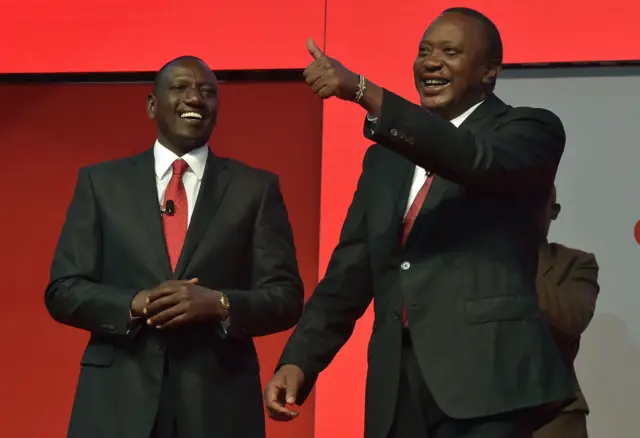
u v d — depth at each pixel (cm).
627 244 1481
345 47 1634
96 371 1059
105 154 1672
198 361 1056
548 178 864
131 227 1093
